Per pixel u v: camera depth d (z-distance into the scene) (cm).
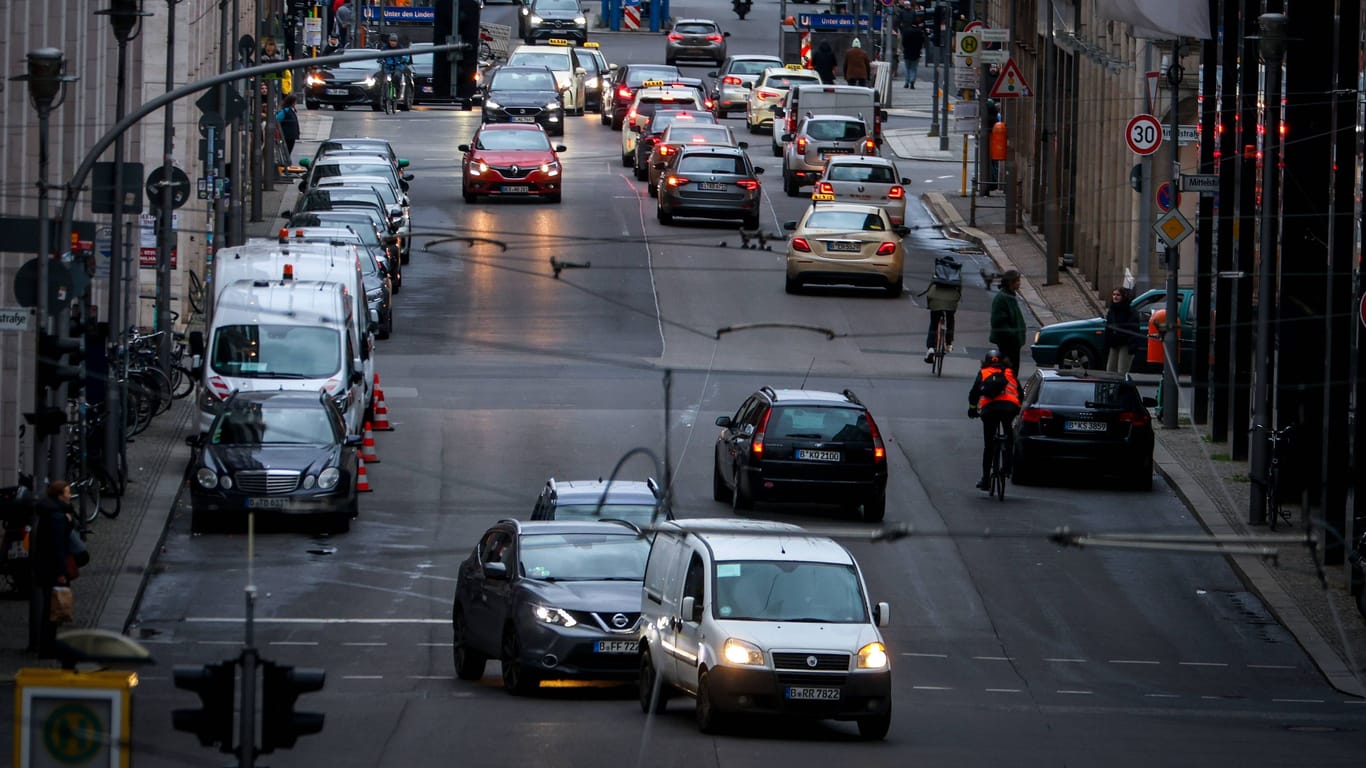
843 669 5472
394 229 13938
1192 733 5719
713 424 10481
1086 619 7619
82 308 8988
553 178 16900
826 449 8600
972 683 6669
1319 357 9012
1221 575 8300
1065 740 5512
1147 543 5091
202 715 3581
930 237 16962
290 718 3609
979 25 18938
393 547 8294
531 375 11481
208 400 9362
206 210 14588
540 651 6181
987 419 9256
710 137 17738
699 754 5125
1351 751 5422
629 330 12600
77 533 6969
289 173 18912
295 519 8512
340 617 7331
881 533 5234
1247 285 10050
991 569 8281
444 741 5266
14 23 8944
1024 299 14150
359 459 9050
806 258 13438
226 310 9662
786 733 5619
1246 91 10000
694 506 8944
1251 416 9906
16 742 3878
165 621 7188
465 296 13650
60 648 3431
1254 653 7250
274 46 18025
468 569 6762
